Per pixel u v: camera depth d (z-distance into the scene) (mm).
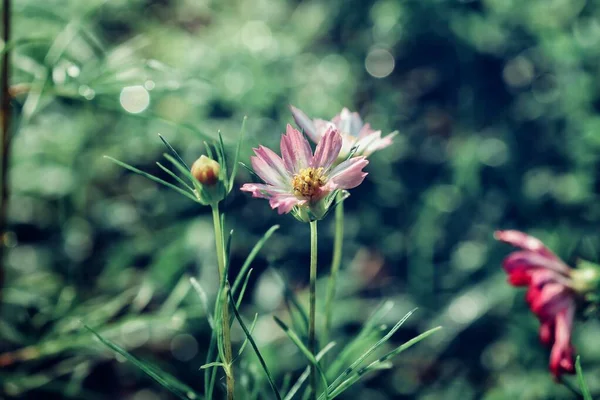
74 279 898
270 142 960
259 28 1139
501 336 876
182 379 852
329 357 811
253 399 511
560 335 532
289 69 1069
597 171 908
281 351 833
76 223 947
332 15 1141
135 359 436
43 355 638
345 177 411
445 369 862
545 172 959
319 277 940
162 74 669
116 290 882
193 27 1259
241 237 949
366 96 1090
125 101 686
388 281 955
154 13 1255
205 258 907
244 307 907
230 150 824
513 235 561
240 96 994
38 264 898
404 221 987
